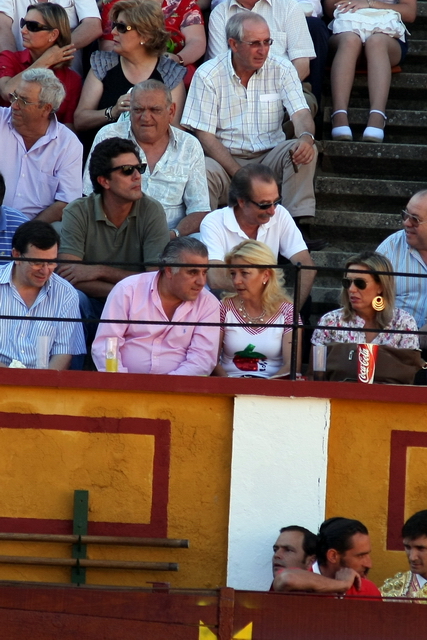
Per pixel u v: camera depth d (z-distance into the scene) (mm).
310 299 24906
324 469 18625
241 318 21188
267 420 18625
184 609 16484
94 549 18797
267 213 23547
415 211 23469
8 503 18781
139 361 20281
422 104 32281
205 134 28219
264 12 30594
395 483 18859
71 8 30750
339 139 30266
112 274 23156
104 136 26422
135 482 18797
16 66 28969
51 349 21031
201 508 18812
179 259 20016
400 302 23984
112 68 28797
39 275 20703
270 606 16484
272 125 28641
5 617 16531
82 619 16531
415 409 18828
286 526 18516
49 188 26062
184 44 30797
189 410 18812
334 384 18562
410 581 18016
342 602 16469
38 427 18797
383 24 31094
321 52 31016
